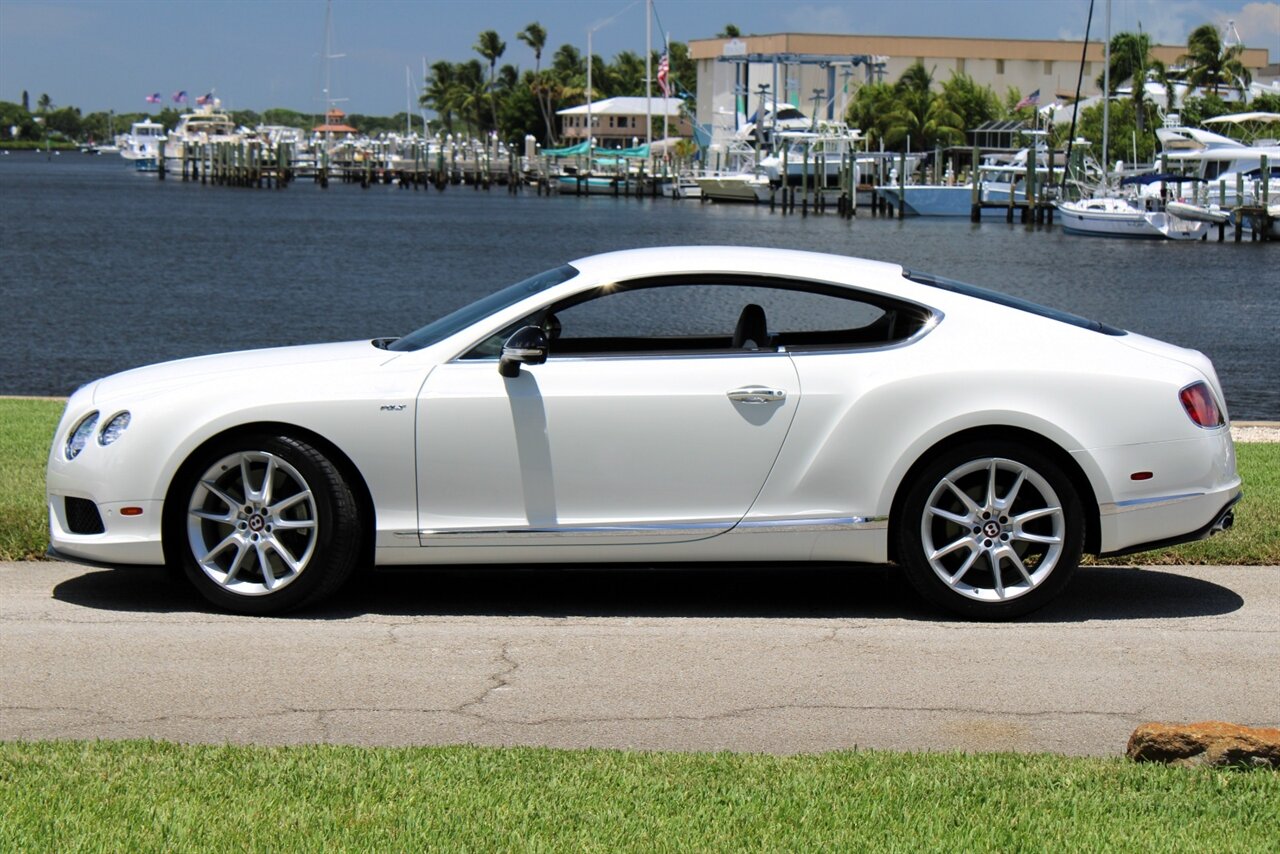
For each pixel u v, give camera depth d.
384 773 4.25
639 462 6.27
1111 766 4.37
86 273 43.12
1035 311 6.54
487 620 6.38
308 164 146.25
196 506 6.30
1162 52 123.12
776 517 6.31
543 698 5.27
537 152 150.38
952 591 6.32
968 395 6.25
